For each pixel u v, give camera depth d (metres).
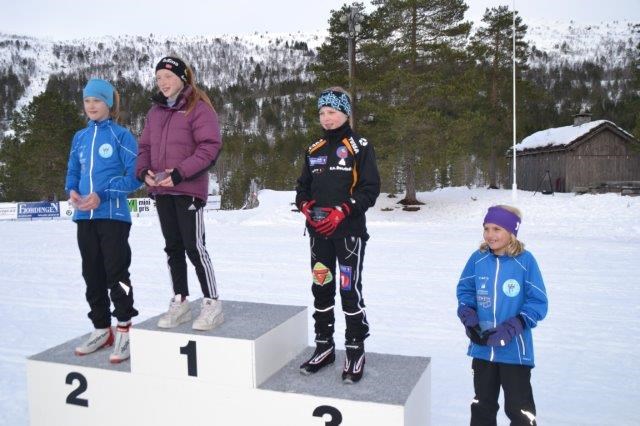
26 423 3.62
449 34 23.84
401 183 42.47
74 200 3.34
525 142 30.38
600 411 3.64
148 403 2.98
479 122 22.98
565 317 5.97
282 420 2.64
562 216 17.09
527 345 2.73
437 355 4.78
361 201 2.74
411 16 23.75
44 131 36.78
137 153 3.60
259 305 3.59
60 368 3.20
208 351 2.79
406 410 2.47
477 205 21.89
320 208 2.76
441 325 5.69
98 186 3.50
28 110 38.56
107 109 3.62
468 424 3.48
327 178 2.84
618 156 25.67
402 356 3.19
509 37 30.30
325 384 2.73
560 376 4.27
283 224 18.94
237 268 9.30
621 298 6.82
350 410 2.49
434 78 22.48
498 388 2.83
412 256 10.46
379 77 23.64
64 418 3.22
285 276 8.49
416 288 7.52
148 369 2.96
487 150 30.64
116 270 3.40
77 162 3.69
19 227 18.89
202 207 3.25
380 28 23.67
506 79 30.58
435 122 22.19
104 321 3.54
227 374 2.76
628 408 3.68
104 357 3.31
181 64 3.22
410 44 23.77
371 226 17.00
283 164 65.88
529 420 2.68
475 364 2.87
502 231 2.84
